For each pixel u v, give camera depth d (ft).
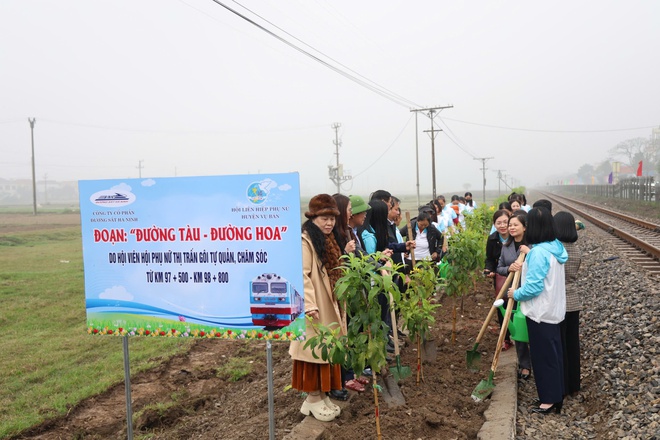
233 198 11.74
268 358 12.12
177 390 20.70
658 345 18.62
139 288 12.52
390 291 11.68
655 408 14.51
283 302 11.69
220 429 16.25
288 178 11.39
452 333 22.24
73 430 17.74
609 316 24.06
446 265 23.71
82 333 30.32
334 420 14.29
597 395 16.60
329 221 13.80
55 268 57.72
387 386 15.80
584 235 59.98
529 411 15.71
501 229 20.34
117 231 12.50
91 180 12.52
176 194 12.06
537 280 14.94
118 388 21.34
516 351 19.40
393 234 21.21
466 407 15.43
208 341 27.99
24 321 33.14
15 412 19.02
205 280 12.10
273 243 11.62
